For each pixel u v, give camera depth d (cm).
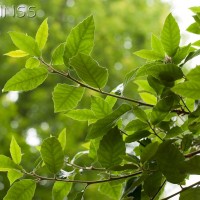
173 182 126
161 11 602
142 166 129
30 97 494
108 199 346
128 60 531
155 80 134
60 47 135
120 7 589
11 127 427
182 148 134
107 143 132
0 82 504
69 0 586
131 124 135
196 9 142
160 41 140
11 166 135
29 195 135
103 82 132
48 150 132
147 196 137
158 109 132
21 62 500
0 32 521
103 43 548
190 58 135
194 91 123
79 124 403
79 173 141
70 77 134
